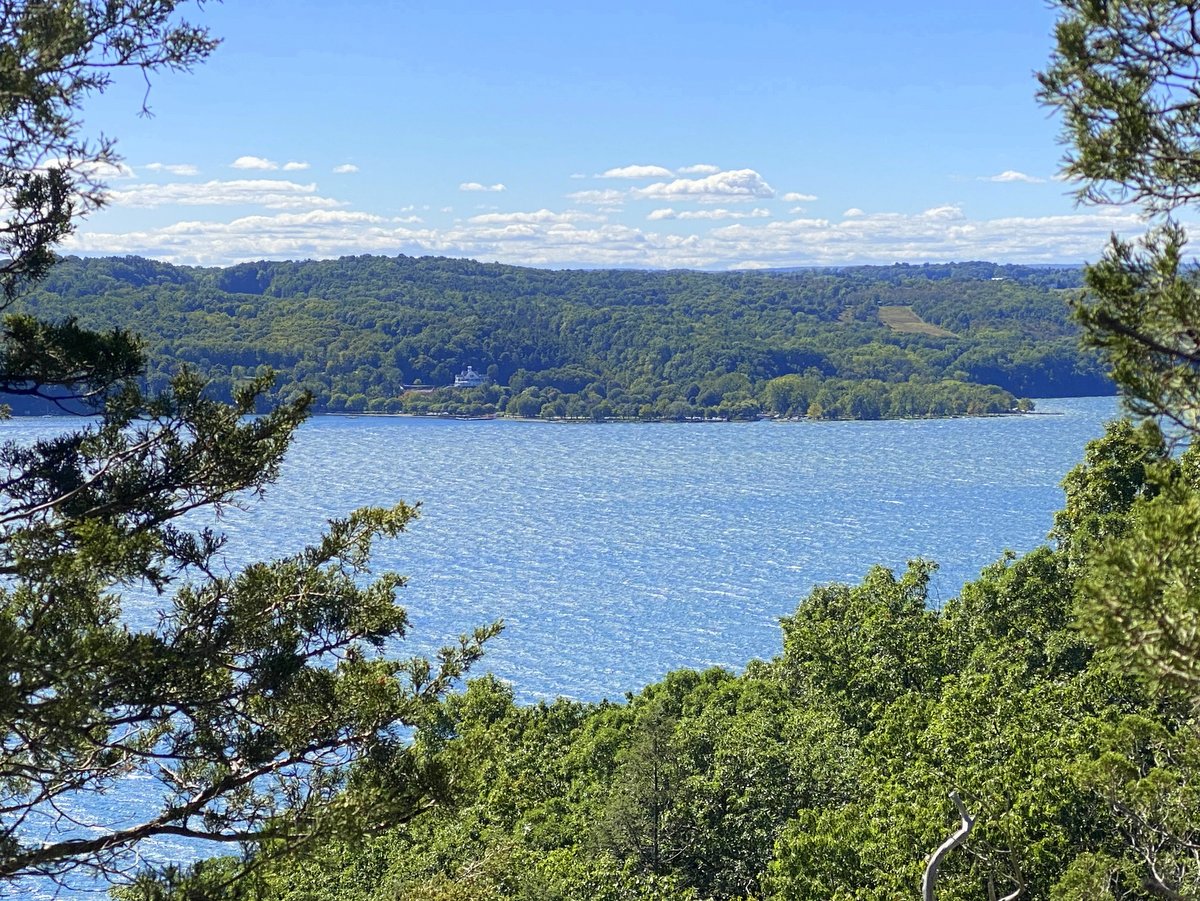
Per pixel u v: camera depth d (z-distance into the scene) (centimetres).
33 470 1464
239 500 1549
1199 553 911
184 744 1430
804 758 4038
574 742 5375
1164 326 973
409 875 3391
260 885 1388
